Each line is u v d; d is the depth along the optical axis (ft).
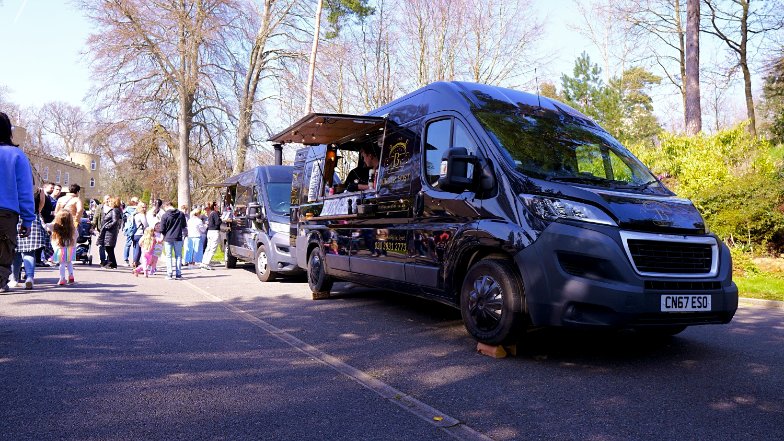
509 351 16.56
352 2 85.97
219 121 89.71
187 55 82.02
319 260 28.40
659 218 15.14
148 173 97.09
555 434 10.46
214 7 80.84
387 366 15.29
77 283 33.91
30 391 12.53
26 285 30.12
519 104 19.70
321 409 11.72
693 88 61.36
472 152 17.89
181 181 89.56
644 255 14.46
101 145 90.02
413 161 20.81
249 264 56.75
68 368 14.46
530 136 18.11
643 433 10.55
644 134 160.04
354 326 21.04
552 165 17.22
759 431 10.70
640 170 18.86
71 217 33.17
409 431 10.52
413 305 26.30
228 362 15.42
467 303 17.17
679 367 15.38
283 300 28.19
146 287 33.35
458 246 17.65
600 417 11.39
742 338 19.49
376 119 23.97
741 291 31.42
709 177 46.01
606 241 14.30
